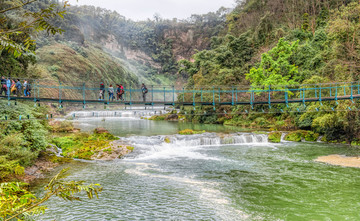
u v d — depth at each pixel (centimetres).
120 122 5972
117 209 1545
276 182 2009
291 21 7250
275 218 1450
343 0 6275
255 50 6462
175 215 1480
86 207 1566
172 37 17812
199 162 2589
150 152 2942
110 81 10344
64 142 3048
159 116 6850
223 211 1531
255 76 4844
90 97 8588
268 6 8519
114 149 2827
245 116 5469
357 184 1953
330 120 3566
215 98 5638
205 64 6688
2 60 3106
